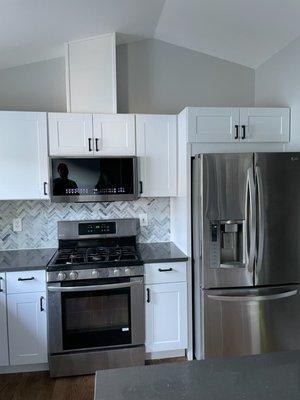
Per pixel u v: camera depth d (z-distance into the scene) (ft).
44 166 8.61
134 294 8.02
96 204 9.95
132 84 9.97
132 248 9.49
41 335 7.85
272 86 9.56
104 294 7.89
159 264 8.20
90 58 9.02
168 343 8.38
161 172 9.16
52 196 8.41
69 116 8.64
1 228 9.50
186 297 8.43
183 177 8.75
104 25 8.33
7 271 7.62
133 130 8.94
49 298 7.65
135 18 8.27
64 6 6.86
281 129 8.80
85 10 7.25
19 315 7.74
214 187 7.64
